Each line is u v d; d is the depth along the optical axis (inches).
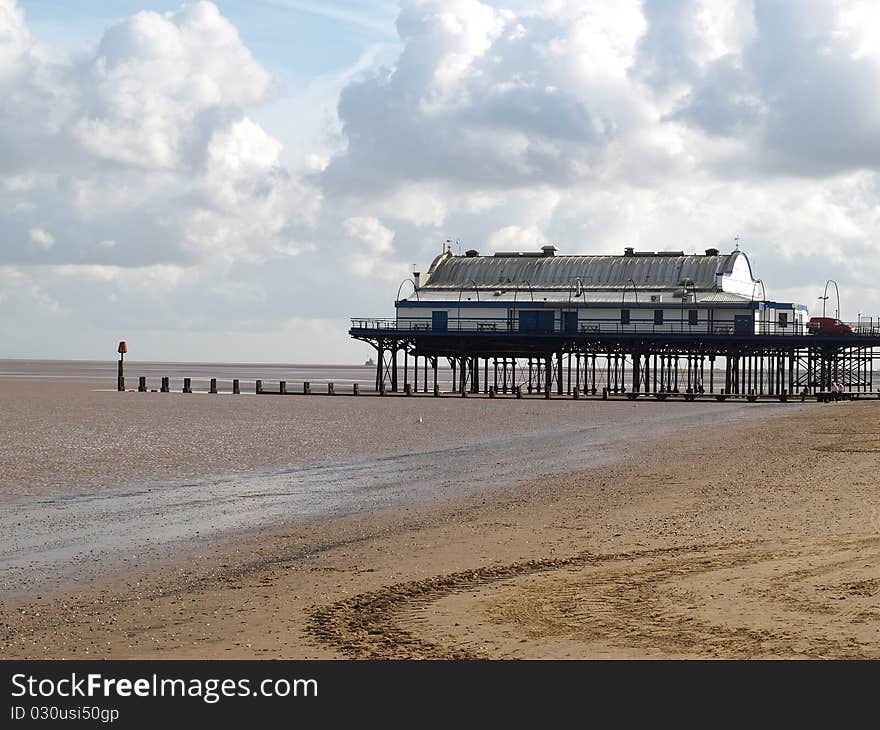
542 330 4092.0
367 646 554.6
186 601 671.8
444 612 611.2
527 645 542.3
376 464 1588.3
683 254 4426.7
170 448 1876.2
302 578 734.5
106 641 580.4
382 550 839.7
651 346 4010.8
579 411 3161.9
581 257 4475.9
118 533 958.4
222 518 1047.0
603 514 994.7
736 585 639.8
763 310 4035.4
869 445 1712.6
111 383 6397.6
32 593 704.4
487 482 1320.1
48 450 1833.2
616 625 568.7
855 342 3887.8
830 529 842.2
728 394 3983.8
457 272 4527.6
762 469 1355.8
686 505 1033.5
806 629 545.6
